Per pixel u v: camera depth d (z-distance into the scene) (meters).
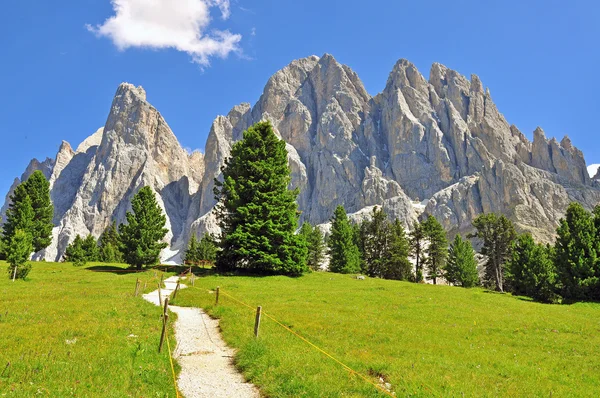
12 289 32.12
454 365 14.82
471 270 88.38
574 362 16.80
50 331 15.17
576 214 53.62
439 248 90.25
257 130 60.19
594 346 19.98
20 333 14.64
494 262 83.06
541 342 20.77
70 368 10.84
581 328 25.30
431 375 12.95
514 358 17.06
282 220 56.22
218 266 58.44
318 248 103.75
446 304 33.25
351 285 46.88
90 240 97.38
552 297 51.06
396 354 16.02
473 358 16.45
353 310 27.64
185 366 13.12
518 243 65.50
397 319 25.48
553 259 55.25
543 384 13.23
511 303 38.53
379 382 12.05
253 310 24.17
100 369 10.95
